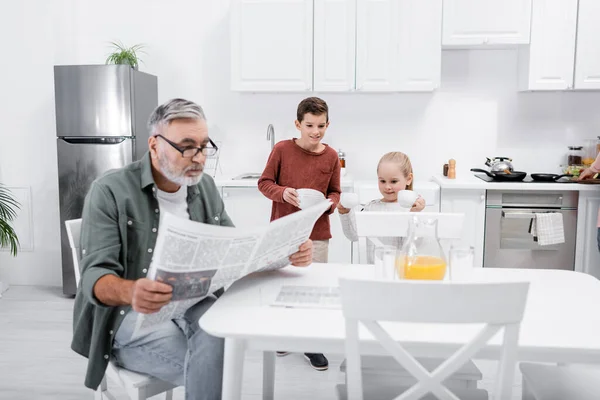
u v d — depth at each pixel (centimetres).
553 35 359
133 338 158
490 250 361
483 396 149
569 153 400
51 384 254
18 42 406
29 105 410
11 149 414
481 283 104
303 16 366
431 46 364
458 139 407
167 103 159
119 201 161
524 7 357
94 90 364
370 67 368
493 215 358
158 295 126
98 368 161
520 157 405
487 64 399
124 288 139
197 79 415
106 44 414
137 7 411
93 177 370
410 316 106
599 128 397
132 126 366
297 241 160
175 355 158
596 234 351
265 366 195
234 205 371
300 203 217
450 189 357
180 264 125
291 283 160
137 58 412
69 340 307
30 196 417
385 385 156
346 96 409
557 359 116
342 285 108
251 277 166
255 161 420
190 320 168
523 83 379
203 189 186
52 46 405
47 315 350
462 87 403
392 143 411
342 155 397
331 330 124
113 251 156
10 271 425
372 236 213
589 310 138
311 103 260
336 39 366
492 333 107
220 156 421
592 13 354
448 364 109
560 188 348
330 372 268
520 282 104
